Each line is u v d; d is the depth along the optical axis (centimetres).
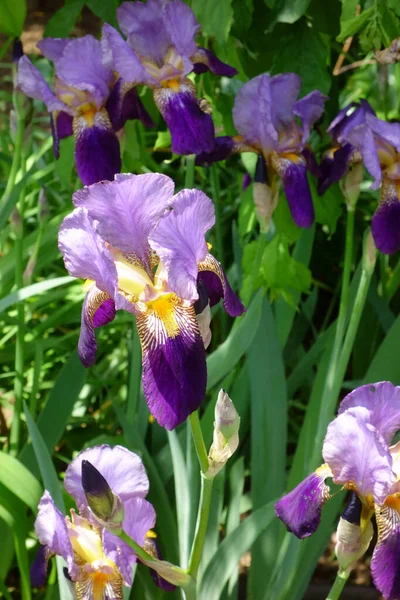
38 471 92
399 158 82
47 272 139
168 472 94
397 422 67
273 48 101
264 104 85
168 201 59
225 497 97
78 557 68
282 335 109
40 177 133
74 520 70
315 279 149
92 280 64
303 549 84
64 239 60
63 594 77
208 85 103
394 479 62
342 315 87
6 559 87
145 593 85
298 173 87
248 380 102
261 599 86
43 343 110
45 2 243
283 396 94
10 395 123
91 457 69
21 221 96
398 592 63
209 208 60
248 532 80
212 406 90
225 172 155
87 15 224
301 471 90
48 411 94
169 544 88
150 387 58
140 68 85
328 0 96
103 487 59
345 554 66
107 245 62
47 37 96
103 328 126
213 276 64
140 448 90
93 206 60
